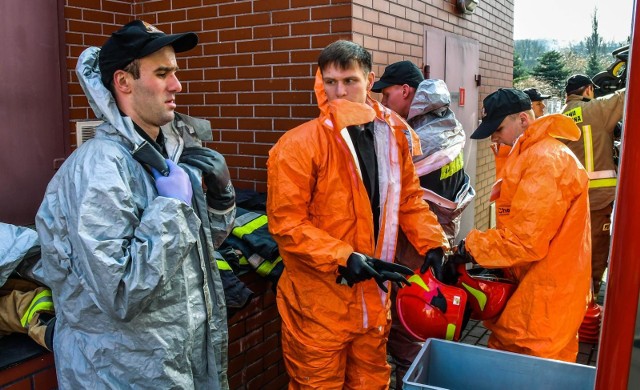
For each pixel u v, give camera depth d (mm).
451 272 2619
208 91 3961
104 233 1626
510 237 2377
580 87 5023
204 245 2008
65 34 3637
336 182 2238
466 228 5762
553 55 37875
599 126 4508
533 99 5742
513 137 2715
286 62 3617
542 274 2410
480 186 6262
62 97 3643
